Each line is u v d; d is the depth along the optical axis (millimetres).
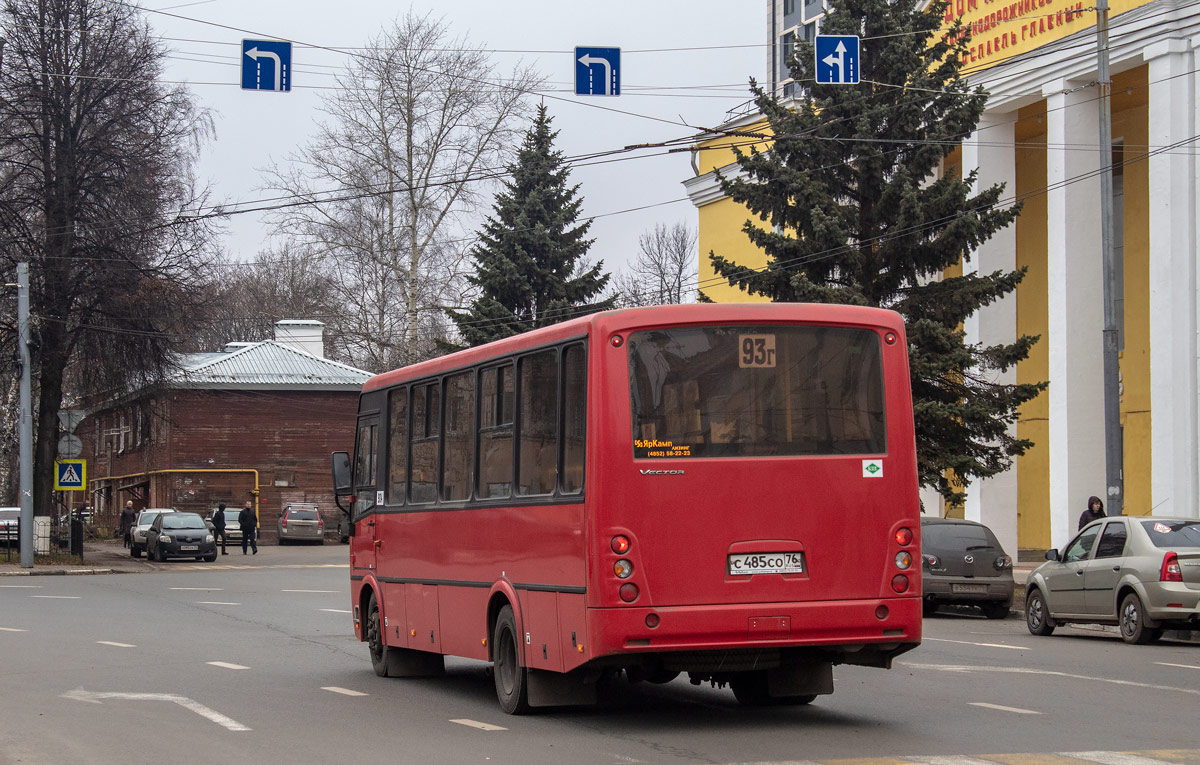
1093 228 31828
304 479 63312
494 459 11789
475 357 12328
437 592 13023
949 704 11680
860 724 10445
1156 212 28547
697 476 9883
